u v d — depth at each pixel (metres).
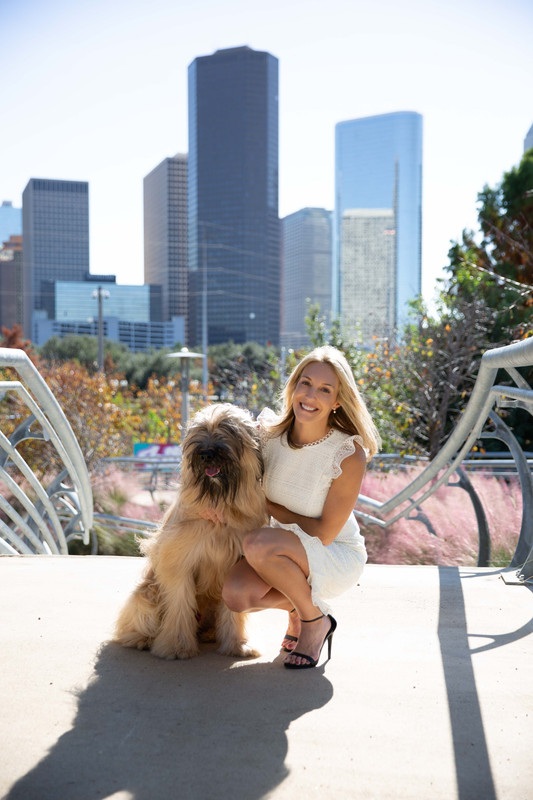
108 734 2.25
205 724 2.33
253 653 3.04
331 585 3.00
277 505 3.21
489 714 2.42
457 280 12.45
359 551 3.23
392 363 10.93
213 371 31.06
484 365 4.62
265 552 2.85
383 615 3.55
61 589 3.97
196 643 3.07
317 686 2.67
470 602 3.76
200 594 3.18
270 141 171.50
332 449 3.09
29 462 12.08
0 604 3.67
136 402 20.41
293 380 3.15
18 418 12.67
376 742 2.22
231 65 170.12
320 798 1.90
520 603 3.73
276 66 174.25
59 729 2.28
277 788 1.95
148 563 3.20
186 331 162.62
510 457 9.73
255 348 52.03
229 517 2.96
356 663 2.91
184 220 171.88
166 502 10.52
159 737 2.23
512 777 2.01
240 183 168.38
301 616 2.96
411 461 10.15
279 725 2.33
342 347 12.99
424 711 2.44
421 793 1.93
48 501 5.93
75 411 13.99
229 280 164.00
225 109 169.75
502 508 7.24
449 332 10.80
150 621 3.09
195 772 2.03
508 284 11.02
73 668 2.83
